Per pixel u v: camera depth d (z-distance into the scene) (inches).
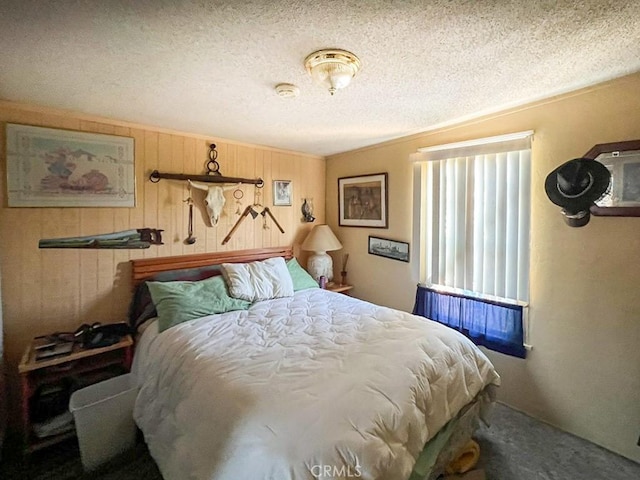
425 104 84.4
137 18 45.1
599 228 75.9
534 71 65.4
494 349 94.3
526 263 88.0
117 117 93.1
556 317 83.5
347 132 111.7
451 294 104.2
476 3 42.9
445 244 106.3
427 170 111.6
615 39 53.1
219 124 100.9
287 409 48.5
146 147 101.8
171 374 67.6
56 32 48.5
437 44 53.7
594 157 74.8
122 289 98.3
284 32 49.4
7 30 47.7
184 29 48.1
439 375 64.2
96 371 85.8
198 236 114.0
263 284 107.3
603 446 76.5
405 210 120.4
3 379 76.2
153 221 103.8
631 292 72.1
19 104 80.5
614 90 71.9
